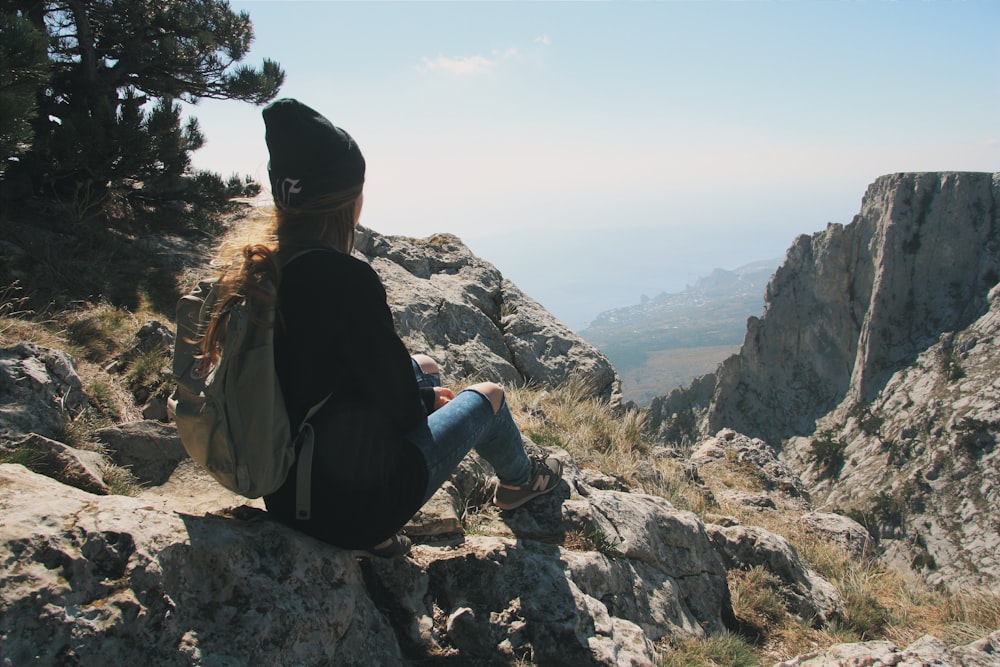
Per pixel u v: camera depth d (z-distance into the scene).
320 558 2.60
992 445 83.56
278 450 2.27
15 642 1.81
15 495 2.23
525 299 10.59
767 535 5.68
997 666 3.51
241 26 9.91
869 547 8.25
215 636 2.18
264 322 2.21
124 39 9.23
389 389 2.33
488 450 3.56
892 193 115.94
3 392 3.47
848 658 3.59
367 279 2.32
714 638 4.09
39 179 7.88
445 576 3.36
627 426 8.34
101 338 5.41
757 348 124.31
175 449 3.68
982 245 109.31
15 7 8.29
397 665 2.79
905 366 106.56
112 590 2.05
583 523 4.21
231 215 9.95
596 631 3.39
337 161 2.30
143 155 7.87
